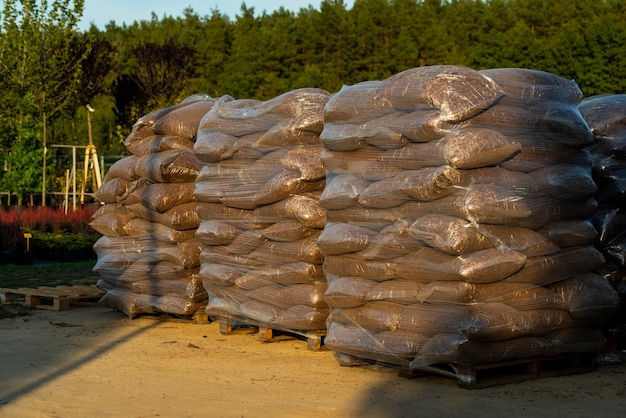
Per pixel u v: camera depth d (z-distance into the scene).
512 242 7.10
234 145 9.30
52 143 27.69
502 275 7.05
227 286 9.56
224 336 9.91
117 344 9.52
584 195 7.52
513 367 7.76
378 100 7.48
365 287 7.61
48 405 6.90
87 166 24.05
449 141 6.98
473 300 7.01
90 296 12.16
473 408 6.63
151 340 9.73
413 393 7.12
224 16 55.75
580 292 7.50
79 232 19.14
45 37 23.20
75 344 9.52
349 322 7.83
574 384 7.43
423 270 7.19
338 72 43.78
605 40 36.25
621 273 8.20
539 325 7.26
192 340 9.69
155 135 11.09
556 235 7.35
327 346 8.09
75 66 23.95
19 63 23.02
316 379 7.68
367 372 7.92
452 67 7.31
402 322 7.37
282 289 8.95
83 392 7.32
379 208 7.52
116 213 11.37
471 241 6.95
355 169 7.77
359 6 46.88
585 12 45.34
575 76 36.69
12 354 8.96
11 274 15.59
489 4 49.28
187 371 8.11
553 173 7.36
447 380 7.55
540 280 7.27
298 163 8.68
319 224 8.59
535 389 7.24
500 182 7.08
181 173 10.49
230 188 9.30
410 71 7.48
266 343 9.37
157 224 10.74
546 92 7.48
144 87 28.98
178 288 10.59
